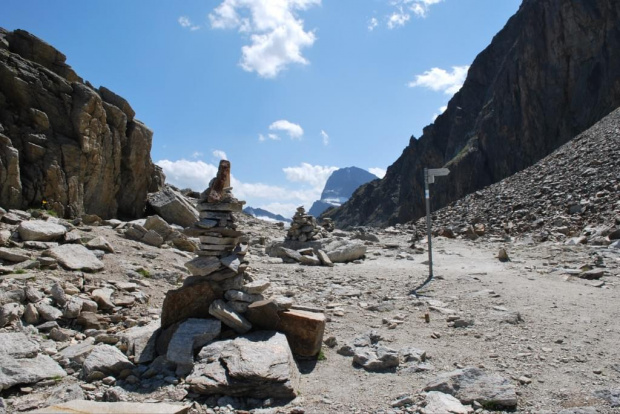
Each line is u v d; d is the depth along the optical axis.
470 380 6.85
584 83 87.69
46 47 21.73
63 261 11.50
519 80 103.12
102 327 9.23
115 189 22.66
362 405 6.56
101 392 6.80
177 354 7.54
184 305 8.65
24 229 12.87
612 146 32.47
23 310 8.98
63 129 20.17
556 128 93.44
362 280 14.09
